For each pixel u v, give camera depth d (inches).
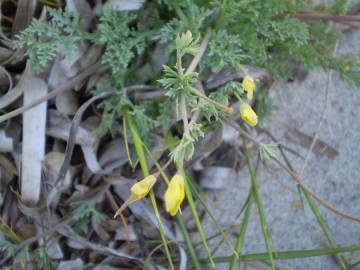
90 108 9.4
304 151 10.8
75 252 10.0
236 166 10.6
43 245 9.4
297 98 10.8
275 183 10.8
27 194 9.1
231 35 8.7
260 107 10.0
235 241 10.6
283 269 10.6
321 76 10.8
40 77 8.7
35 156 8.9
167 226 10.2
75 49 8.6
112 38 8.5
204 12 8.5
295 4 9.5
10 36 9.1
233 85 7.6
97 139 9.2
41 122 8.8
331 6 9.8
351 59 10.0
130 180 9.6
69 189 9.6
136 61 9.2
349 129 10.9
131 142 9.2
